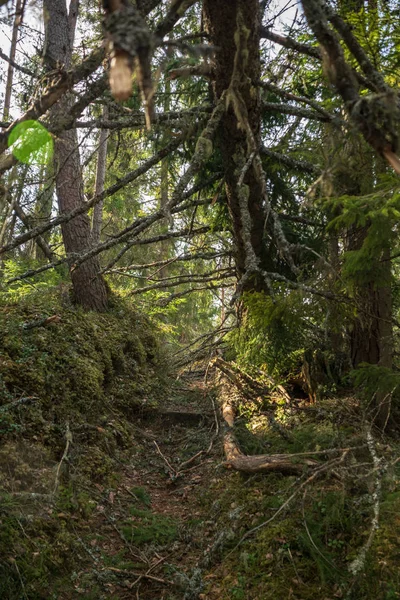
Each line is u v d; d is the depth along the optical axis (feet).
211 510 13.92
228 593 10.62
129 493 15.42
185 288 40.96
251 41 10.57
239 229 17.31
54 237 32.22
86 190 33.73
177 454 18.44
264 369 20.74
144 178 29.60
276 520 12.16
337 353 19.24
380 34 11.44
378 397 15.29
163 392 23.08
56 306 21.26
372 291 15.49
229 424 18.08
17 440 13.44
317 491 12.42
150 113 5.11
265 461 14.33
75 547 11.89
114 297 26.99
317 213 16.61
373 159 11.79
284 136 16.31
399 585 9.48
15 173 7.36
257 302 15.71
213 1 10.32
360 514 11.32
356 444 13.97
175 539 13.26
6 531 10.66
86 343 19.94
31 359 16.26
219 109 12.10
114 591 11.25
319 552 10.66
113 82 4.00
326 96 15.03
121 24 3.97
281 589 10.33
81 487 14.12
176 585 11.30
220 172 15.88
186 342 41.98
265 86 11.62
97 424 17.60
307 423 16.96
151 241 16.71
